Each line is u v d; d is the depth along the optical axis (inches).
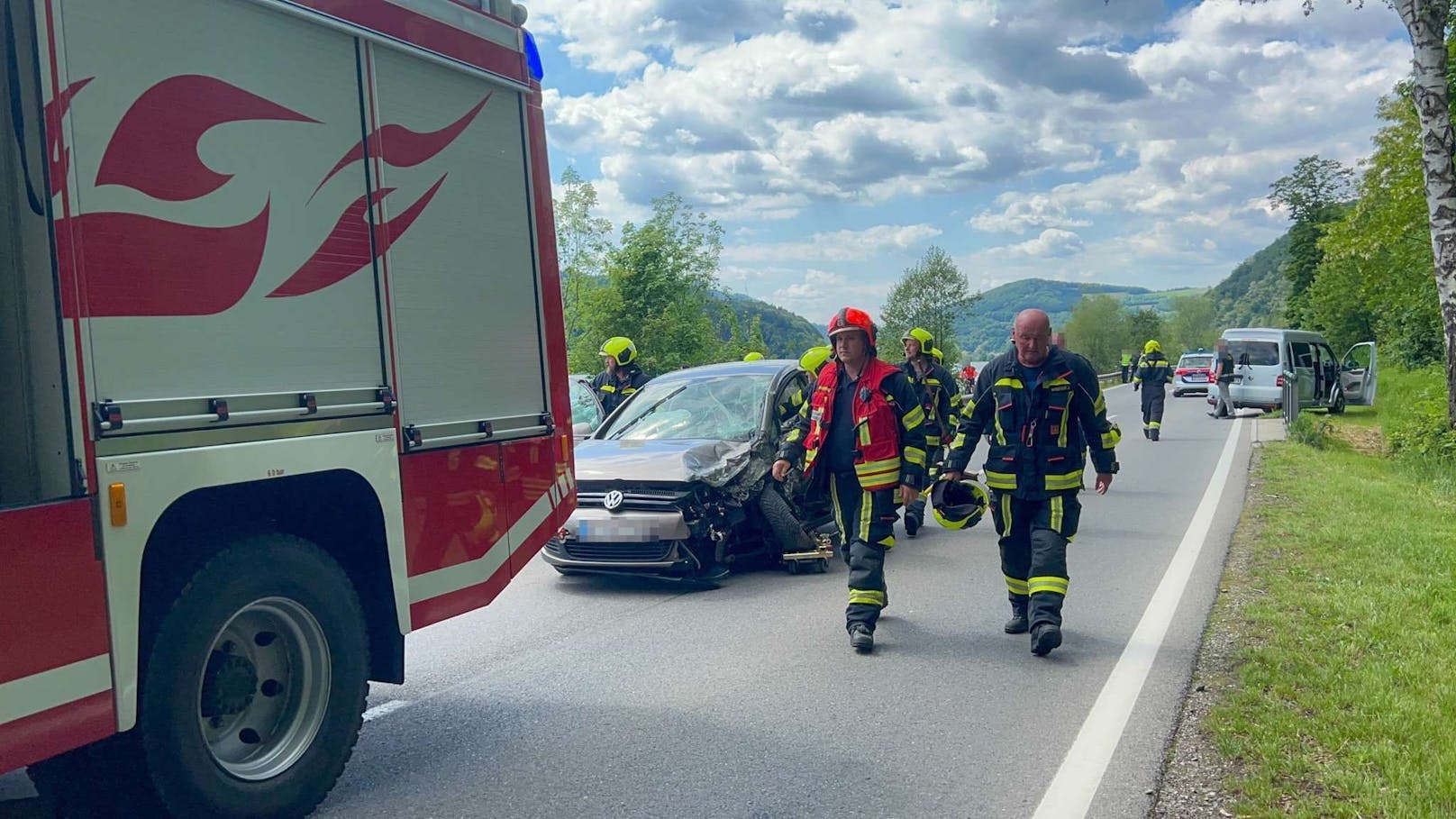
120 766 140.0
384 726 204.7
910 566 356.2
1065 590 242.7
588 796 169.8
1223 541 369.7
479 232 194.5
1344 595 272.5
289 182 154.9
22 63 125.9
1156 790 166.7
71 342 125.1
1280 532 374.9
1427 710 186.5
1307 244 2450.8
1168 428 928.9
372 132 170.4
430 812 164.7
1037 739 191.5
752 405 363.9
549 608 303.1
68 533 124.6
